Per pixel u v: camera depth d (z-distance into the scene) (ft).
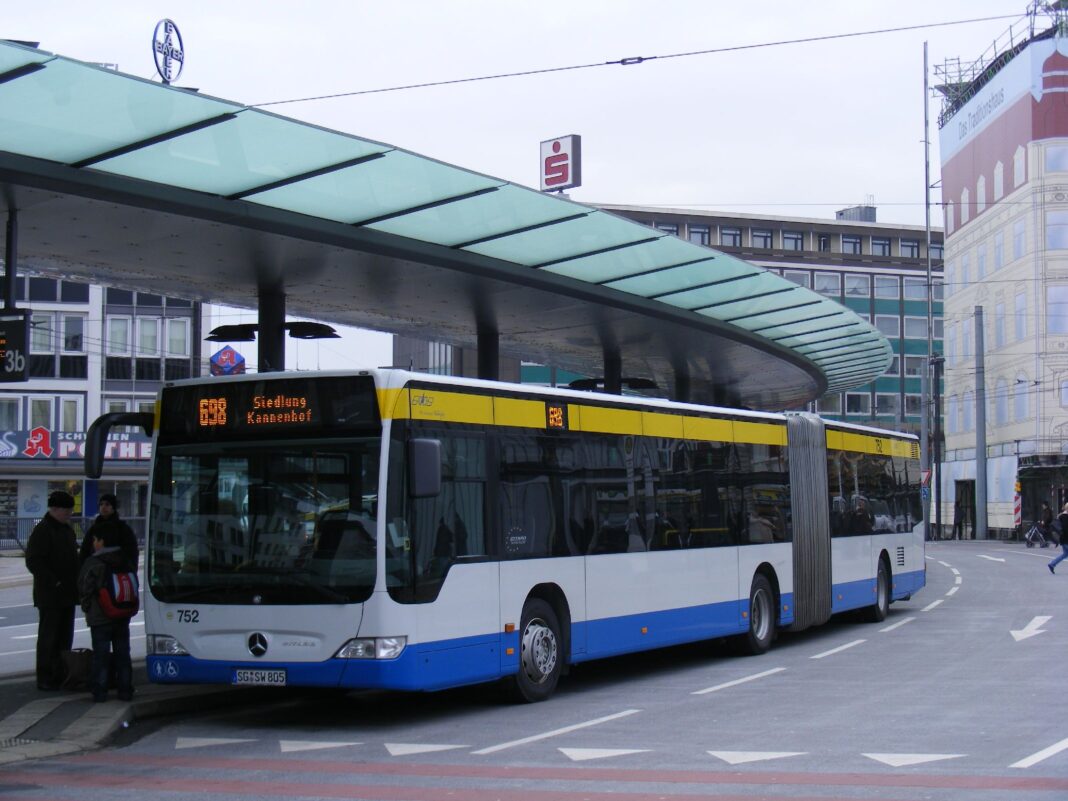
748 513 56.95
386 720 38.58
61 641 42.09
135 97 34.96
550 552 42.73
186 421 38.58
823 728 35.19
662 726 36.27
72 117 35.81
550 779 28.27
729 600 54.49
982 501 214.90
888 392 292.81
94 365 170.81
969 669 48.44
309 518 36.50
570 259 55.83
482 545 39.32
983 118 235.40
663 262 58.13
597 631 44.91
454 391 38.93
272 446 37.32
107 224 43.80
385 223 47.96
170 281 54.90
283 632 36.11
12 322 40.98
